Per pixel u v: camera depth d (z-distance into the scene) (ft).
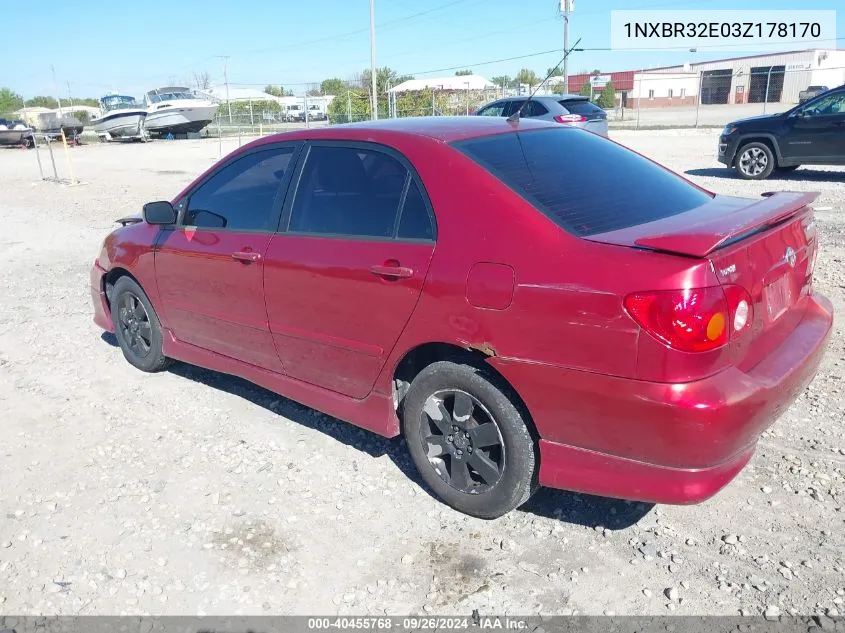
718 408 8.60
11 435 14.66
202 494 12.23
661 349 8.65
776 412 9.68
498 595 9.62
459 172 10.85
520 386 9.91
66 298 25.12
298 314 12.81
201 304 15.03
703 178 45.68
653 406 8.79
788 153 43.11
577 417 9.52
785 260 10.39
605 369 9.09
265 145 13.96
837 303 19.63
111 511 11.85
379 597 9.70
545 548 10.50
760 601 9.21
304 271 12.45
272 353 13.79
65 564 10.60
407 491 12.10
